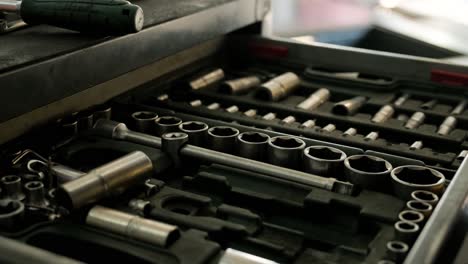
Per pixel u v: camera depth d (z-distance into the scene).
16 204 0.84
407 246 0.80
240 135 1.15
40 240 0.83
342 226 0.96
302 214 0.97
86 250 0.82
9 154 1.04
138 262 0.79
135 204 0.91
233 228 0.88
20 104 0.88
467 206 0.87
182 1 1.41
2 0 1.10
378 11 2.49
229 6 1.46
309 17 2.38
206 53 1.67
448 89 1.53
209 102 1.48
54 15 1.06
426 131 1.31
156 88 1.48
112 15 1.02
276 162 1.09
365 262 0.81
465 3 2.54
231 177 1.05
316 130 1.29
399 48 2.40
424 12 2.51
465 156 1.10
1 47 0.97
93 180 0.88
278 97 1.47
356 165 1.05
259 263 0.73
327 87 1.57
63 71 0.95
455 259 0.77
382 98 1.50
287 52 1.69
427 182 1.01
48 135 1.14
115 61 1.06
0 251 0.68
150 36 1.15
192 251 0.79
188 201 0.96
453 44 2.31
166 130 1.19
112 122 1.16
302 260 0.87
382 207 0.94
